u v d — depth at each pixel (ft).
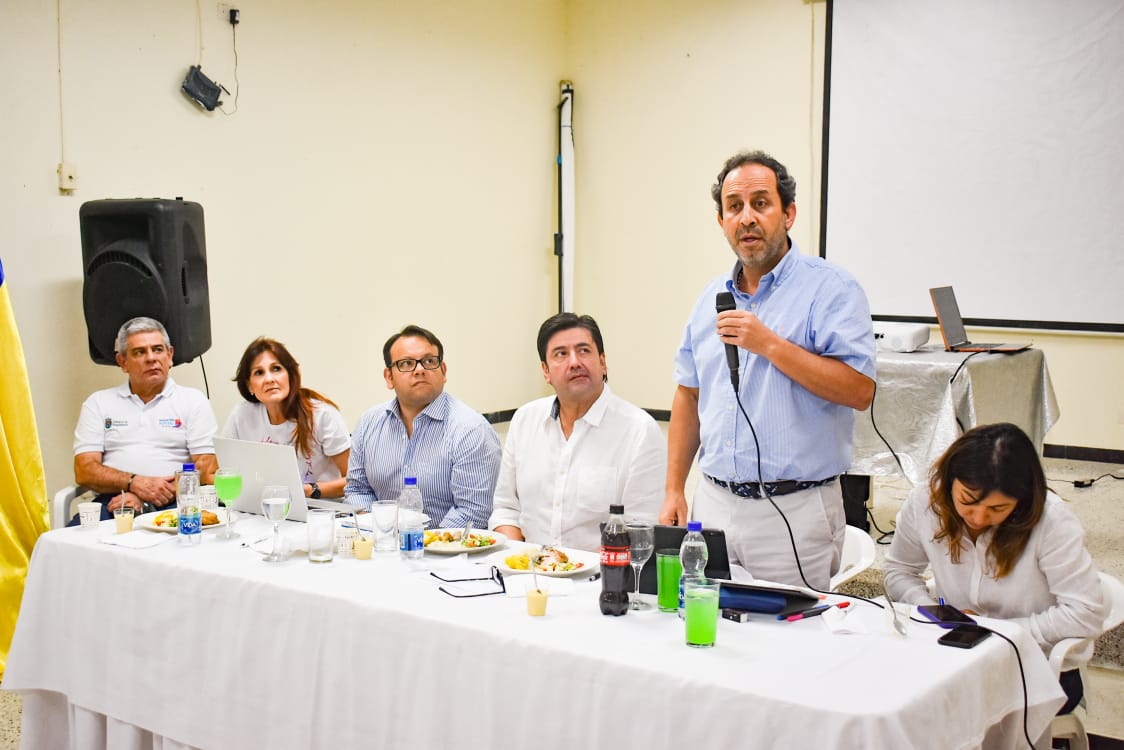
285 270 17.97
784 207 7.73
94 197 14.71
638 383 24.84
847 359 7.48
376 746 6.62
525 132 23.76
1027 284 20.01
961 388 13.11
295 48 17.90
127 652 7.86
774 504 7.73
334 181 18.85
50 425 14.21
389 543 8.09
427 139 20.94
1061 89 19.25
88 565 8.14
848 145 21.49
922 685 5.25
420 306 21.06
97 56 14.67
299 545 7.97
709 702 5.25
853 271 21.74
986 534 7.07
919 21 20.44
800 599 6.47
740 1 22.49
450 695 6.26
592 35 24.57
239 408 12.50
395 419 10.51
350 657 6.72
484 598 6.79
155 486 12.01
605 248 24.97
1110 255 19.19
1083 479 18.29
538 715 5.86
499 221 23.13
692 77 23.29
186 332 13.80
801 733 4.99
